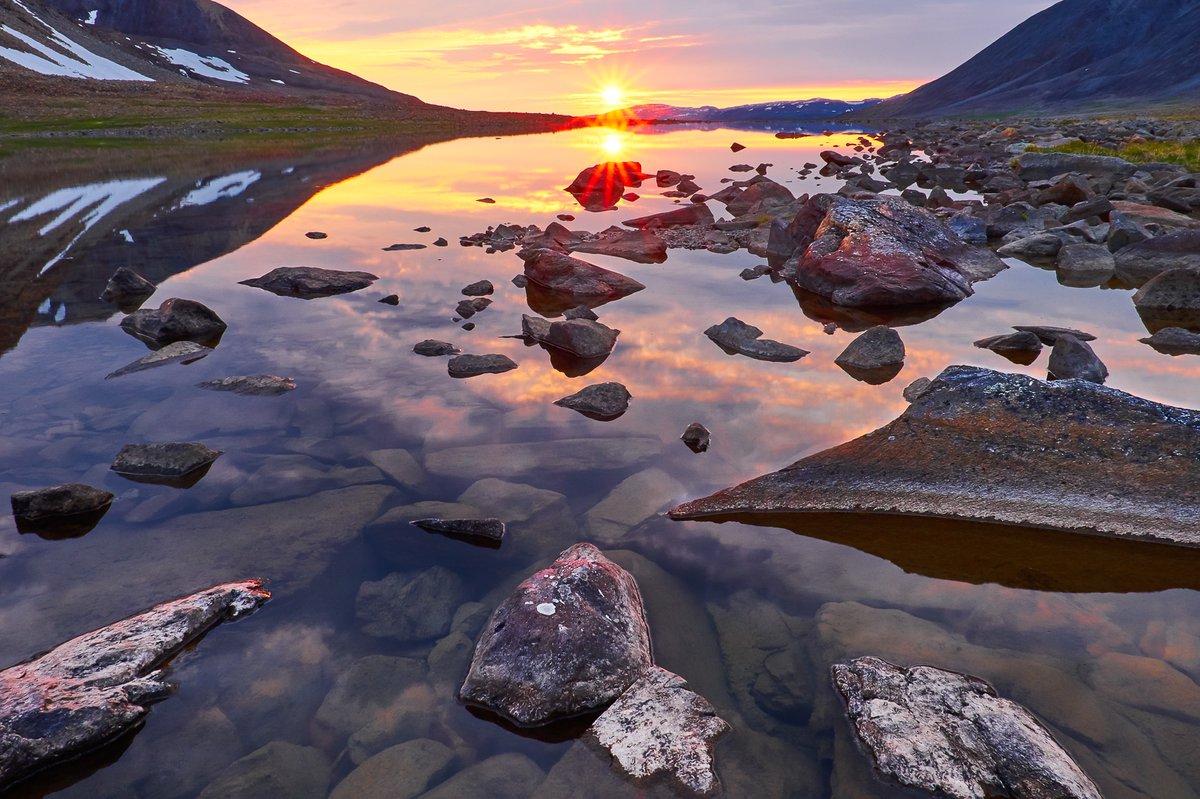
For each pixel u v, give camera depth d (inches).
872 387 130.9
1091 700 58.7
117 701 57.5
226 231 292.0
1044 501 89.0
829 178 468.1
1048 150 558.3
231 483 96.0
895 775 51.4
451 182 472.4
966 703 57.1
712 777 51.8
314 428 113.7
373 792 51.5
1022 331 152.9
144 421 115.4
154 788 51.9
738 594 74.9
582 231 291.9
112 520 86.8
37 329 166.7
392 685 62.2
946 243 230.2
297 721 58.2
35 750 52.7
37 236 278.4
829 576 77.9
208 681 62.1
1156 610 71.2
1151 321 168.9
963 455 96.4
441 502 91.7
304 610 71.8
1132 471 90.1
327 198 390.0
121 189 412.2
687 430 110.0
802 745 55.4
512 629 64.1
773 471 99.3
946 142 821.9
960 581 76.5
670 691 59.4
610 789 51.2
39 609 70.4
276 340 159.5
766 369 141.5
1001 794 49.8
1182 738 54.8
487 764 54.0
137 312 170.2
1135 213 257.4
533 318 164.7
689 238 283.6
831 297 193.8
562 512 90.0
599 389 122.8
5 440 107.9
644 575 77.1
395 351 152.2
